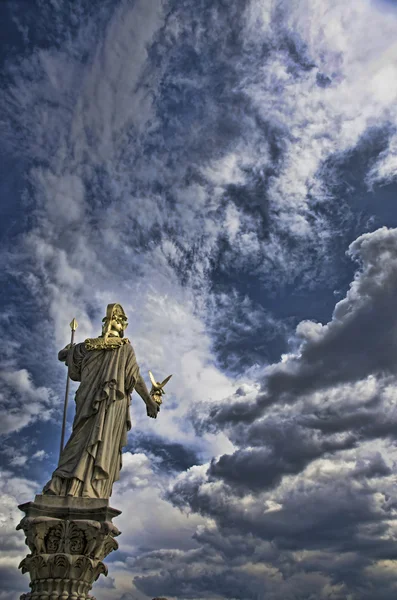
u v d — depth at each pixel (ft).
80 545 59.77
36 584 59.21
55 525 59.77
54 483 63.87
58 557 58.65
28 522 59.67
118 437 69.05
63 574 58.65
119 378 70.28
